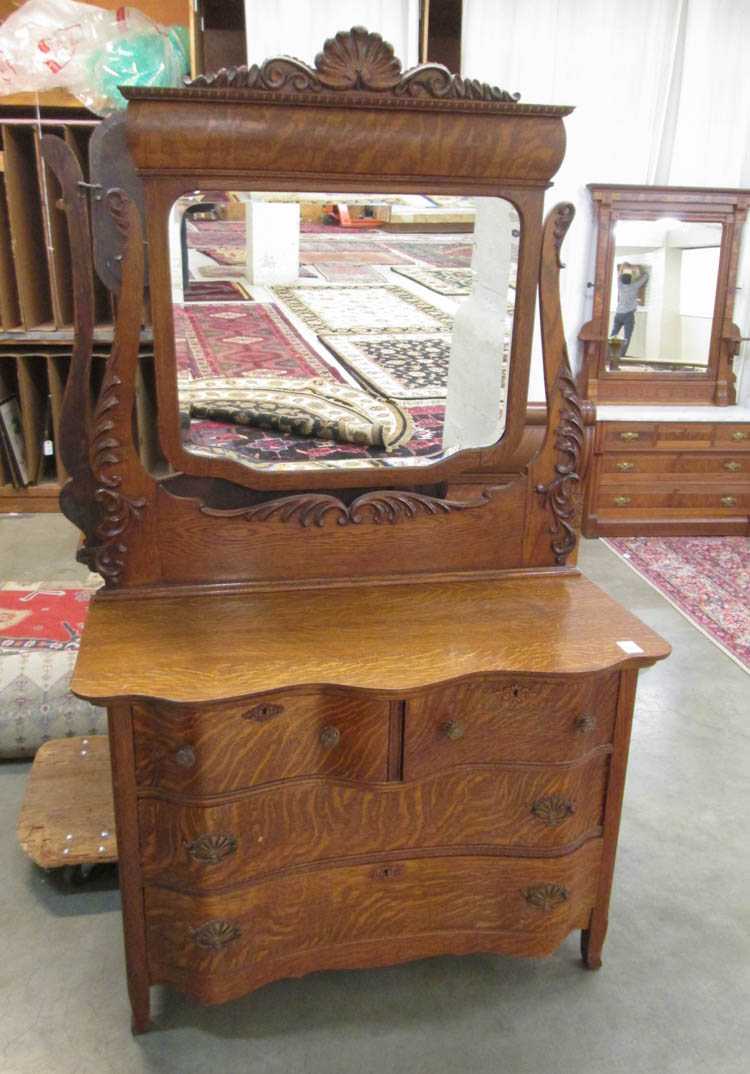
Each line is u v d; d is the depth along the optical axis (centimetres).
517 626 166
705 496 437
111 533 164
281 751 149
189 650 152
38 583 308
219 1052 164
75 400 158
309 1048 165
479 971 185
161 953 162
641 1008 176
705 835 228
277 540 172
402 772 155
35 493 434
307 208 153
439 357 168
